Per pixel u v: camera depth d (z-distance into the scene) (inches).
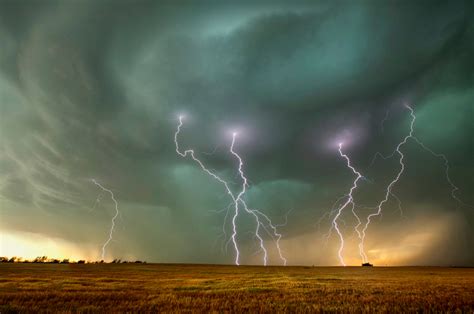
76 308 434.6
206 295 574.6
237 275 1205.7
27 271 1360.7
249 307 442.0
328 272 1512.1
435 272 1582.2
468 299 533.0
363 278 1055.0
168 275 1182.3
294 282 866.8
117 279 941.2
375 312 412.2
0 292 602.5
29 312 406.9
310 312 410.3
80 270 1493.6
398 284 815.7
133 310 420.5
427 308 446.3
